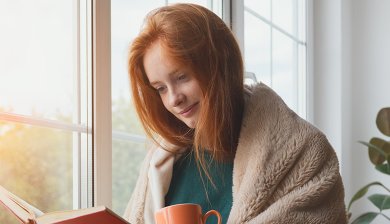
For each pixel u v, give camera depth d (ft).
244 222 3.49
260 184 3.54
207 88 3.51
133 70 3.71
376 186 9.46
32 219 2.58
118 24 5.08
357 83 9.71
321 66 9.65
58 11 4.34
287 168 3.58
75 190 4.47
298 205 3.47
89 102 4.43
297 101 9.29
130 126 5.37
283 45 8.70
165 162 4.05
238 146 3.69
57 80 4.33
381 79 9.58
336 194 3.63
